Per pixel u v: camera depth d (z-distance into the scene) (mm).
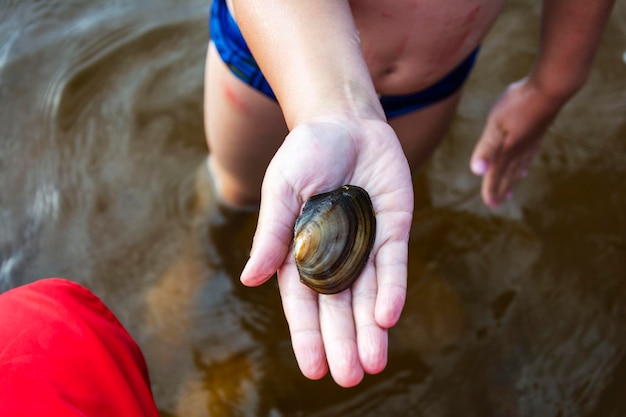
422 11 479
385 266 388
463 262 709
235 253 711
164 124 799
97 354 379
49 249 706
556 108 612
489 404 627
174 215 733
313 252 374
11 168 757
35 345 360
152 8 898
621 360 644
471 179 772
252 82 542
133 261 703
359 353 366
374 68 517
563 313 675
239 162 644
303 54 402
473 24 507
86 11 893
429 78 541
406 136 603
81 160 767
